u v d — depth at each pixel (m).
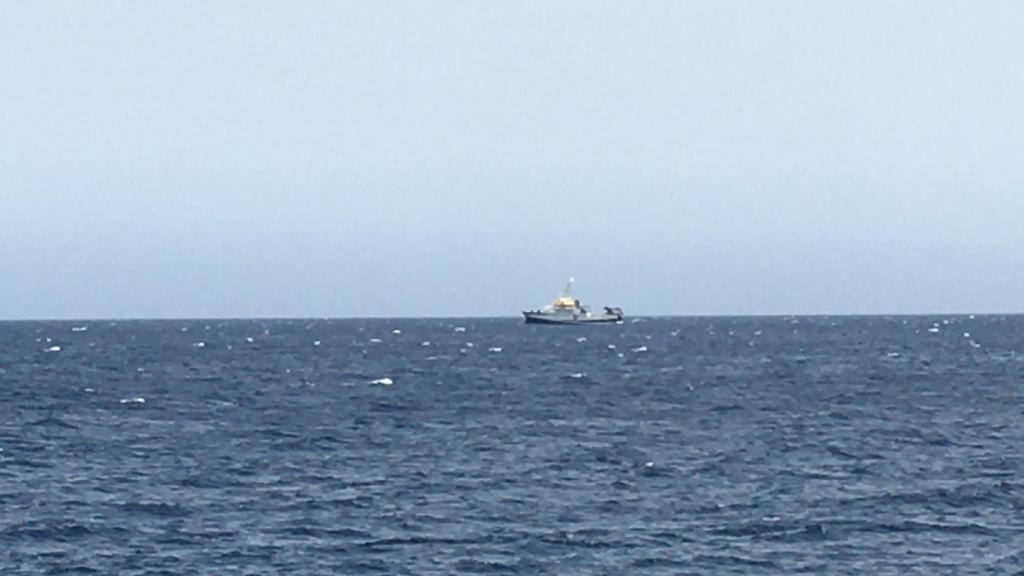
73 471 65.31
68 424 88.44
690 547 47.31
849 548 47.19
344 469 65.81
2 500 56.72
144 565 44.75
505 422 90.06
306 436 80.44
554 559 45.62
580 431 83.88
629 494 58.00
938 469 65.31
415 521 51.84
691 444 76.19
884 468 65.81
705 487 59.88
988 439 78.19
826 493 58.06
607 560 45.50
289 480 62.19
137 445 76.06
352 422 90.00
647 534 49.38
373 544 47.81
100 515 53.09
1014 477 62.34
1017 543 47.91
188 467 66.62
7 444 76.50
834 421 89.75
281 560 45.47
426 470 65.25
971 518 52.22
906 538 48.81
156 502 55.94
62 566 44.66
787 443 76.31
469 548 47.19
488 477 62.88
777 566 44.66
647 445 75.75
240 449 74.19
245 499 56.84
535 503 55.75
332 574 43.56
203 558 45.72
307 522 51.66
